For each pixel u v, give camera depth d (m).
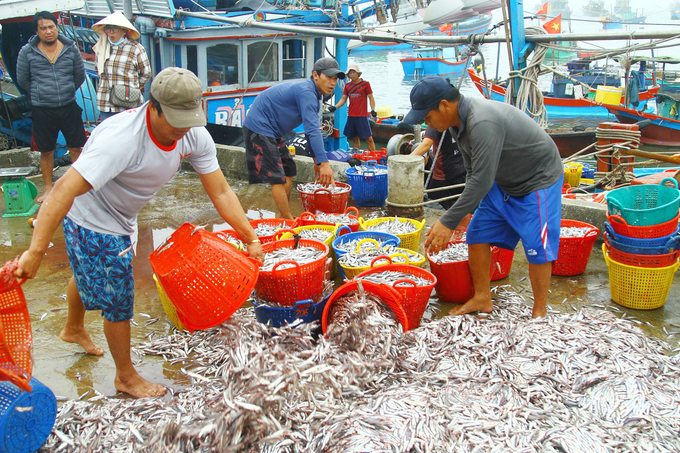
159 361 3.71
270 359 2.78
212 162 3.19
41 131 7.23
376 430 2.66
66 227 3.00
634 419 2.82
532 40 6.74
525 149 3.71
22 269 2.51
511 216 3.96
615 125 7.66
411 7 9.32
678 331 4.05
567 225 5.34
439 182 7.23
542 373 3.20
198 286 2.96
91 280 3.03
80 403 3.08
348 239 4.90
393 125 17.67
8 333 2.60
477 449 2.59
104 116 7.99
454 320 3.83
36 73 7.06
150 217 6.90
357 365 3.04
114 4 10.57
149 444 2.53
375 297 3.56
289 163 6.46
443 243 3.87
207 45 10.58
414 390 3.02
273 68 11.72
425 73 36.38
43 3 8.07
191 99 2.59
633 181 7.00
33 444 2.69
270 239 4.79
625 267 4.30
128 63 7.79
